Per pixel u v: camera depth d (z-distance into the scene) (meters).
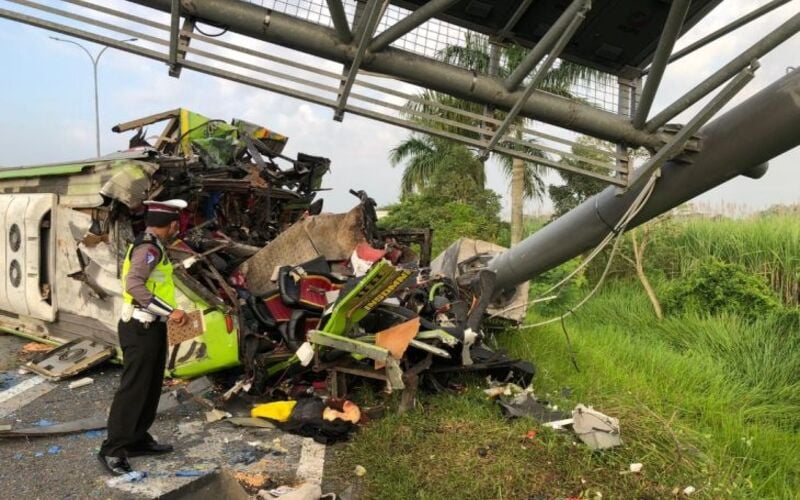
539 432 4.80
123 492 3.99
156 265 4.22
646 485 4.18
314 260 6.22
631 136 4.85
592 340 9.10
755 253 12.22
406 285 6.48
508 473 4.26
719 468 4.64
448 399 5.63
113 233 6.11
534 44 4.97
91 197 6.38
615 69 5.18
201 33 4.35
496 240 18.64
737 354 8.90
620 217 5.57
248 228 8.14
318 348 5.23
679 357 8.47
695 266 12.64
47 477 4.17
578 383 6.65
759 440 5.67
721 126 4.75
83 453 4.57
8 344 7.70
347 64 4.52
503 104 4.71
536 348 8.23
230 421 5.25
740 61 4.19
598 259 14.16
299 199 8.68
